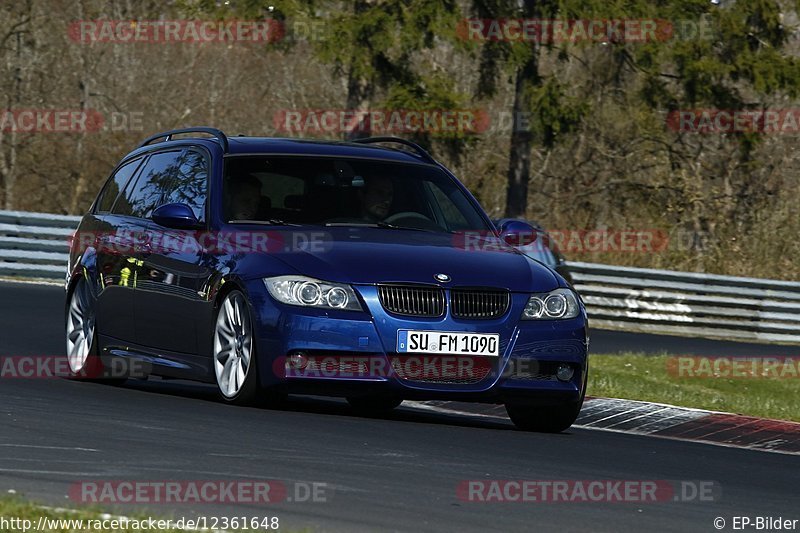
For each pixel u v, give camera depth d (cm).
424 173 3472
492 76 9100
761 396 5259
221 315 3056
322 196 3259
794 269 11388
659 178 11838
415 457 2469
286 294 2911
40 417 2673
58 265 7219
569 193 12188
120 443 2392
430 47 8388
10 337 4622
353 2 8525
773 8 9069
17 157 12375
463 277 2980
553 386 3025
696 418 3684
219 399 3303
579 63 11100
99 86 12556
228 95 12738
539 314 3023
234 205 3203
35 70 12494
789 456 3159
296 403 3447
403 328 2894
